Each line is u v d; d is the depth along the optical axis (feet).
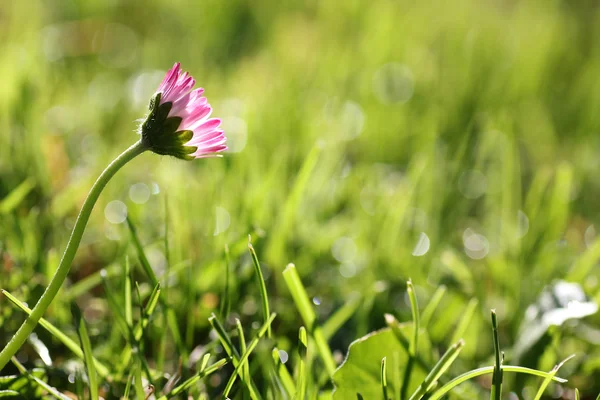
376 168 1.65
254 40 2.61
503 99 2.15
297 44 2.43
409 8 2.93
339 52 2.35
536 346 0.99
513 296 1.12
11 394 0.89
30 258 1.05
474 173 1.60
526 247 1.17
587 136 2.03
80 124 1.64
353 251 1.20
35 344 0.94
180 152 0.86
